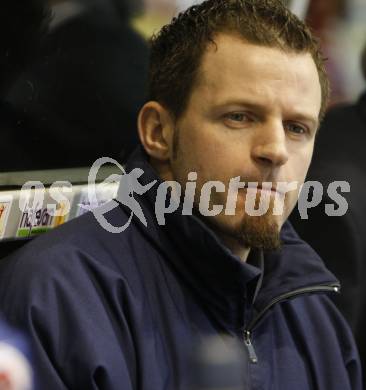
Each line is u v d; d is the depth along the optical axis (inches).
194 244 219.8
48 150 284.4
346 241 315.6
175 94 222.8
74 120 293.0
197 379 126.8
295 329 245.4
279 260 239.5
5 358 158.6
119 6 304.0
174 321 217.9
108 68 302.5
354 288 312.8
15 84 273.4
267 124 213.8
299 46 217.8
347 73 471.5
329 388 242.4
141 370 207.8
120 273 217.3
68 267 209.5
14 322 199.9
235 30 216.7
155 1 316.5
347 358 253.8
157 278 222.2
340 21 463.8
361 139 352.2
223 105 213.9
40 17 277.0
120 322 209.2
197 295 225.0
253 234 215.0
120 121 309.3
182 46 222.5
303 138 220.8
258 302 231.9
